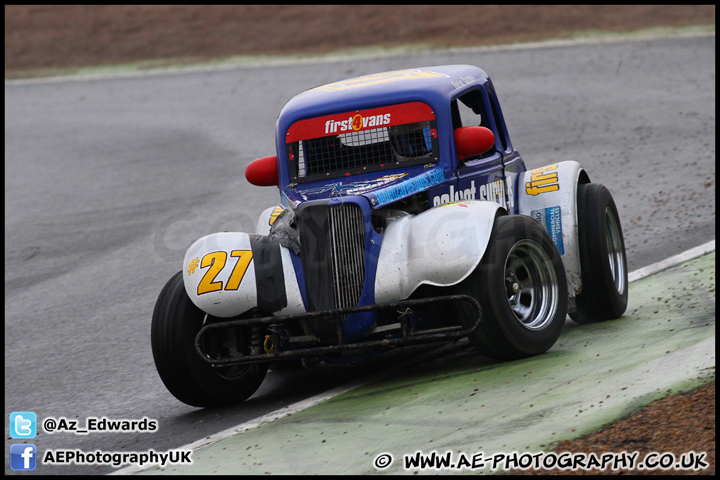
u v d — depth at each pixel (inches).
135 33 4603.8
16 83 4079.7
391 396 780.0
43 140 2960.1
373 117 911.7
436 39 3809.1
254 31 4370.1
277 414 786.8
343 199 791.7
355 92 935.0
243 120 2842.0
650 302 995.9
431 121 898.1
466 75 981.2
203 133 2738.7
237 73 3686.0
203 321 826.8
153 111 3216.0
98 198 2140.7
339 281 782.5
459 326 786.8
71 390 962.1
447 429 665.6
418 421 695.1
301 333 813.2
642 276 1119.0
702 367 672.4
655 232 1331.2
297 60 3794.3
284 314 796.0
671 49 3073.3
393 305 766.5
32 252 1732.3
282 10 4613.7
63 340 1171.9
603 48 3243.1
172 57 4200.3
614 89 2605.8
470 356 884.0
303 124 929.5
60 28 4803.2
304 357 799.7
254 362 779.4
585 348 823.7
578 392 684.7
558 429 619.8
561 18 3850.9
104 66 4215.1
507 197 974.4
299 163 930.1
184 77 3774.6
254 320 773.3
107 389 952.3
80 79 4018.2
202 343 811.4
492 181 949.8
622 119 2239.2
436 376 820.6
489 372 788.6
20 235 1879.9
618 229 999.0
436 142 895.1
